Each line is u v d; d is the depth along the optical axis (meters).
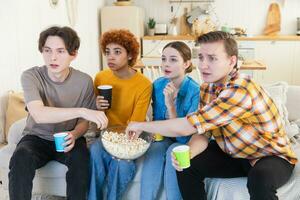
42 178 1.98
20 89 2.99
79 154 1.81
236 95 1.50
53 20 3.73
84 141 1.99
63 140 1.78
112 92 2.15
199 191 1.71
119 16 5.27
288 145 1.70
